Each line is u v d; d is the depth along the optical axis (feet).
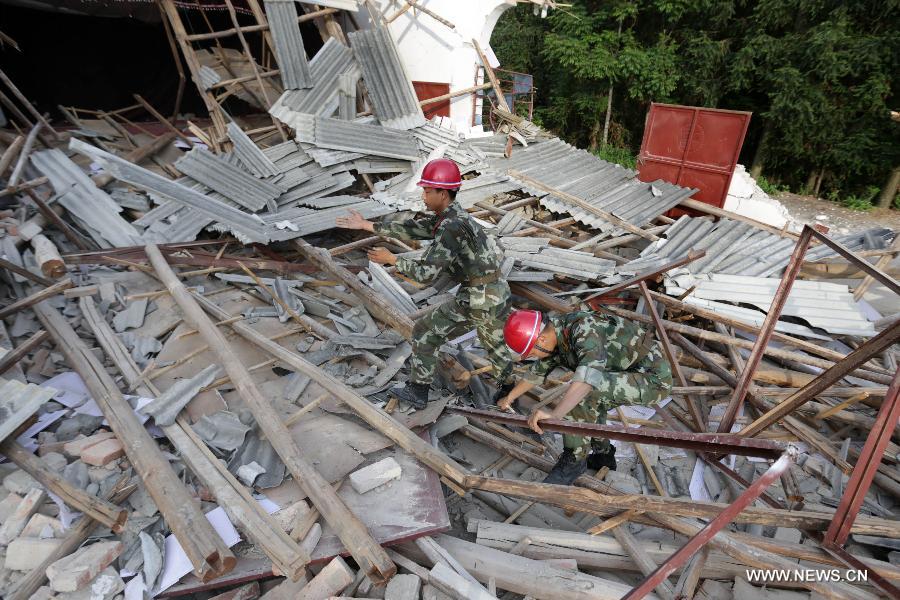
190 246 18.01
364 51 26.30
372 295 15.87
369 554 7.79
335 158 23.73
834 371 9.42
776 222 26.05
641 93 54.85
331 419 11.23
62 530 8.07
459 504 11.00
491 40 64.90
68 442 9.63
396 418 11.48
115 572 7.57
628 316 17.70
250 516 8.21
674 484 12.34
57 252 15.20
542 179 26.45
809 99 47.57
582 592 8.23
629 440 8.15
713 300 18.54
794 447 6.69
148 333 13.71
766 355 16.83
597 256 21.71
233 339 13.91
